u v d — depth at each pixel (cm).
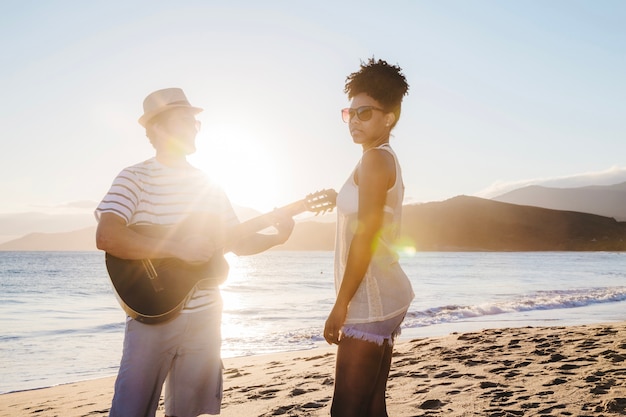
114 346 1376
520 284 3891
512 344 699
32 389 846
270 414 453
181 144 310
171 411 303
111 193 290
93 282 4650
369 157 252
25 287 3991
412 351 702
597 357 570
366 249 243
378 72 262
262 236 349
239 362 901
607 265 8581
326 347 1234
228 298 2850
